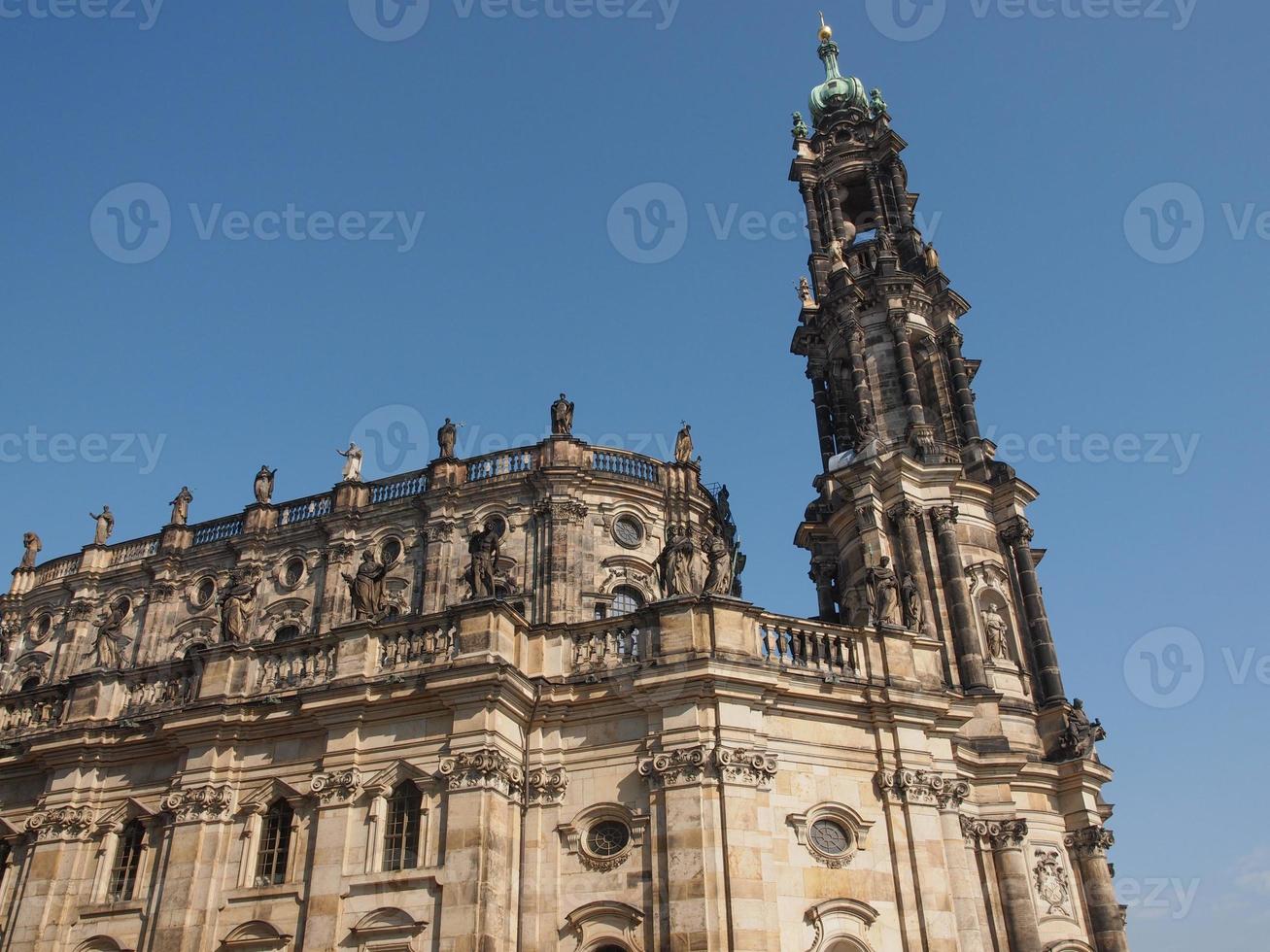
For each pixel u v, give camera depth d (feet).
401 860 99.91
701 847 97.30
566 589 157.38
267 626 169.48
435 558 164.66
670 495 172.24
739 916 94.43
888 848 107.24
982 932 121.70
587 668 110.83
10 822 116.26
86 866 110.83
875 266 177.78
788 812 104.37
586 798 104.53
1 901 112.37
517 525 165.27
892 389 167.02
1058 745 139.44
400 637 110.83
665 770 101.65
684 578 114.32
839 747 110.22
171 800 108.06
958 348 172.35
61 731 115.55
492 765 100.48
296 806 105.60
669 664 105.29
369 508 173.58
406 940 94.89
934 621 143.95
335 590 167.73
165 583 180.14
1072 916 128.77
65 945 106.42
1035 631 149.59
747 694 105.60
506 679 103.50
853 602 149.69
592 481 167.02
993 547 155.22
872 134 197.77
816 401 177.68
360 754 105.29
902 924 103.60
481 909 94.38
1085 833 133.59
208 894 103.19
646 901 98.07
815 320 180.04
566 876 101.50
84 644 182.39
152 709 116.26
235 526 183.73
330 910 97.91
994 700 136.15
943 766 115.44
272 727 109.70
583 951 97.71
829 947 99.55
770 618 112.88
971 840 126.41
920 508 151.43
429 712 105.40
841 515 155.22
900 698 112.27
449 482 170.71
